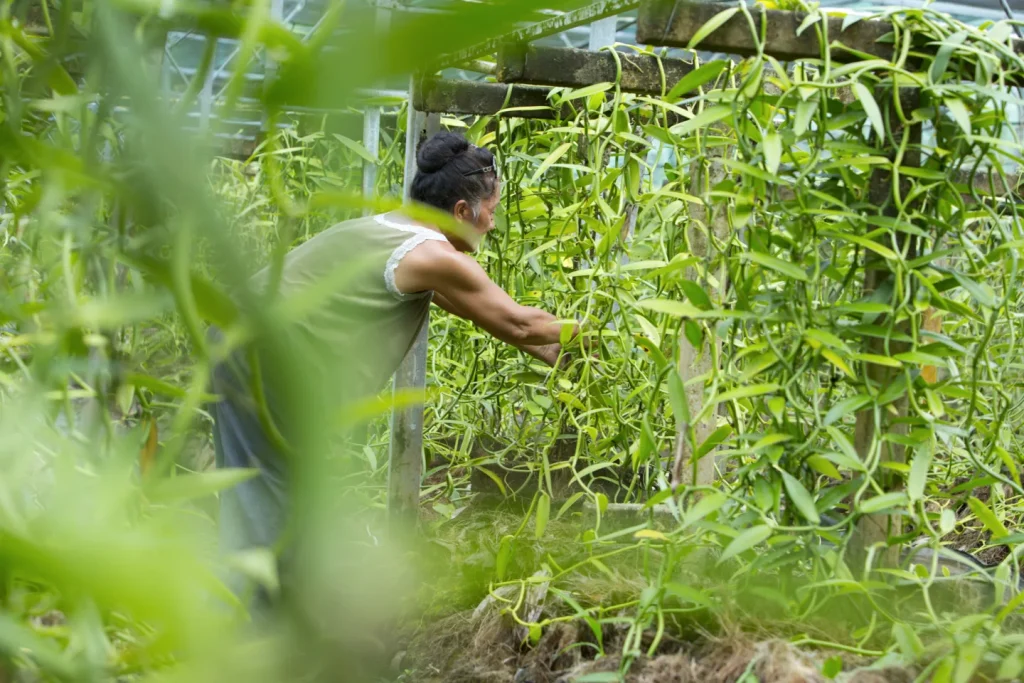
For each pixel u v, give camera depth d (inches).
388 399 9.2
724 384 47.3
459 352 114.4
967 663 38.7
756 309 47.7
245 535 70.0
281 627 10.3
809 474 50.9
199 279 8.8
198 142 7.7
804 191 46.1
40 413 21.0
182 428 10.7
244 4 9.0
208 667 6.6
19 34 13.2
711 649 45.7
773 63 45.8
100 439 20.9
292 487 8.2
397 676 61.5
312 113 8.1
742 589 48.5
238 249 7.9
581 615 49.3
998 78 49.0
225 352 9.1
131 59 7.6
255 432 66.2
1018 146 46.8
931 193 49.9
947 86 46.5
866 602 48.7
